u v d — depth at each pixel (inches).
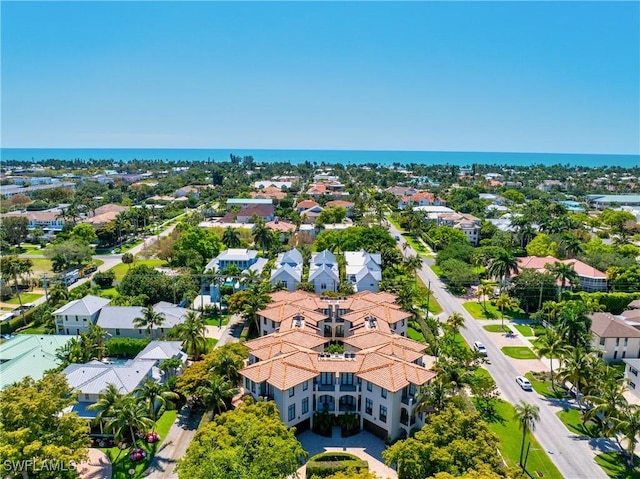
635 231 7278.5
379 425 2522.1
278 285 4286.4
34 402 1924.2
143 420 2262.6
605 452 2405.3
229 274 4598.9
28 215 7721.5
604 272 4931.1
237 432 2007.9
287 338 2940.5
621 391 2391.7
